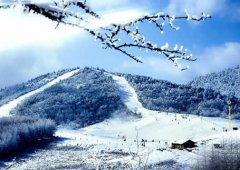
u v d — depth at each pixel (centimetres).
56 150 9200
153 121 16938
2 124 10831
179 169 4644
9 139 8538
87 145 10044
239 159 3644
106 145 10038
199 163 3841
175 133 14438
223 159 3725
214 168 3600
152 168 4806
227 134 6612
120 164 4925
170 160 5075
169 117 17212
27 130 9762
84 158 6650
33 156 8200
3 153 8106
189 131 14450
